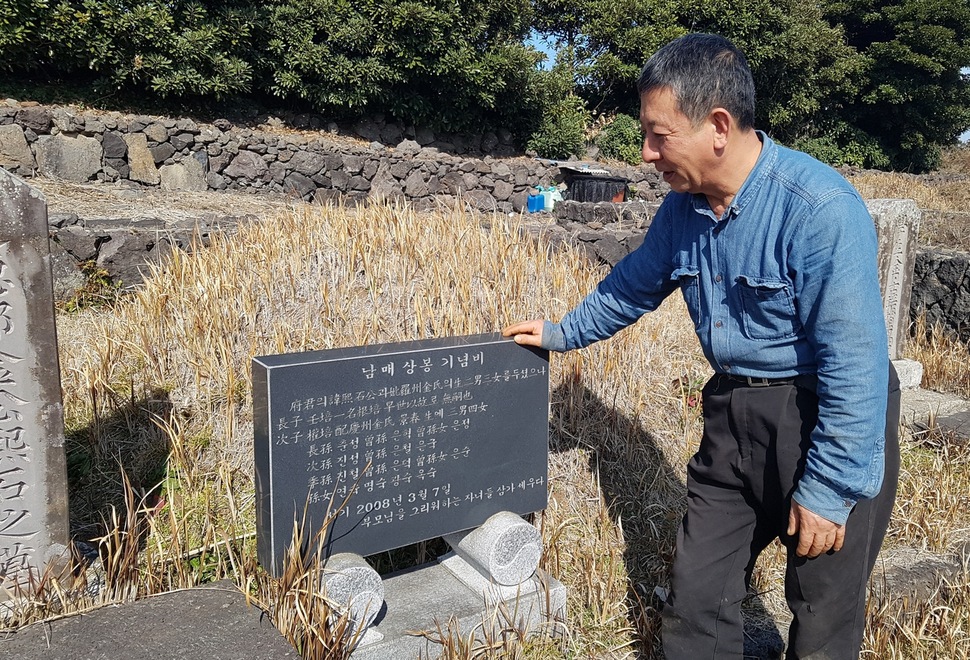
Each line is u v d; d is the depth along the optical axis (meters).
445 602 2.34
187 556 2.28
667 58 1.65
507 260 4.02
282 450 1.99
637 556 2.81
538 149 13.47
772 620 2.60
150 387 3.12
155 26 9.02
